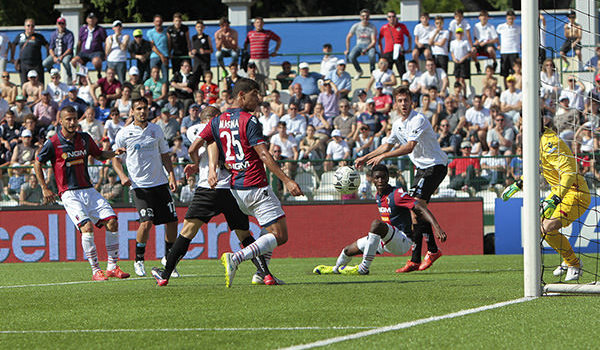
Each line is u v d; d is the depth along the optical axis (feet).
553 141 77.61
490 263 116.98
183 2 312.09
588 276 90.22
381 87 185.16
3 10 320.09
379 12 354.54
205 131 75.10
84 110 189.06
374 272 101.45
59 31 212.64
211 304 63.26
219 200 80.69
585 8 95.96
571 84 167.63
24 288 86.94
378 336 45.88
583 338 44.93
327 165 144.56
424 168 96.68
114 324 53.36
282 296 68.08
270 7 347.36
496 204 143.64
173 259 80.64
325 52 208.64
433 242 99.55
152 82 196.34
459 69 197.16
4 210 147.64
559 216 78.33
